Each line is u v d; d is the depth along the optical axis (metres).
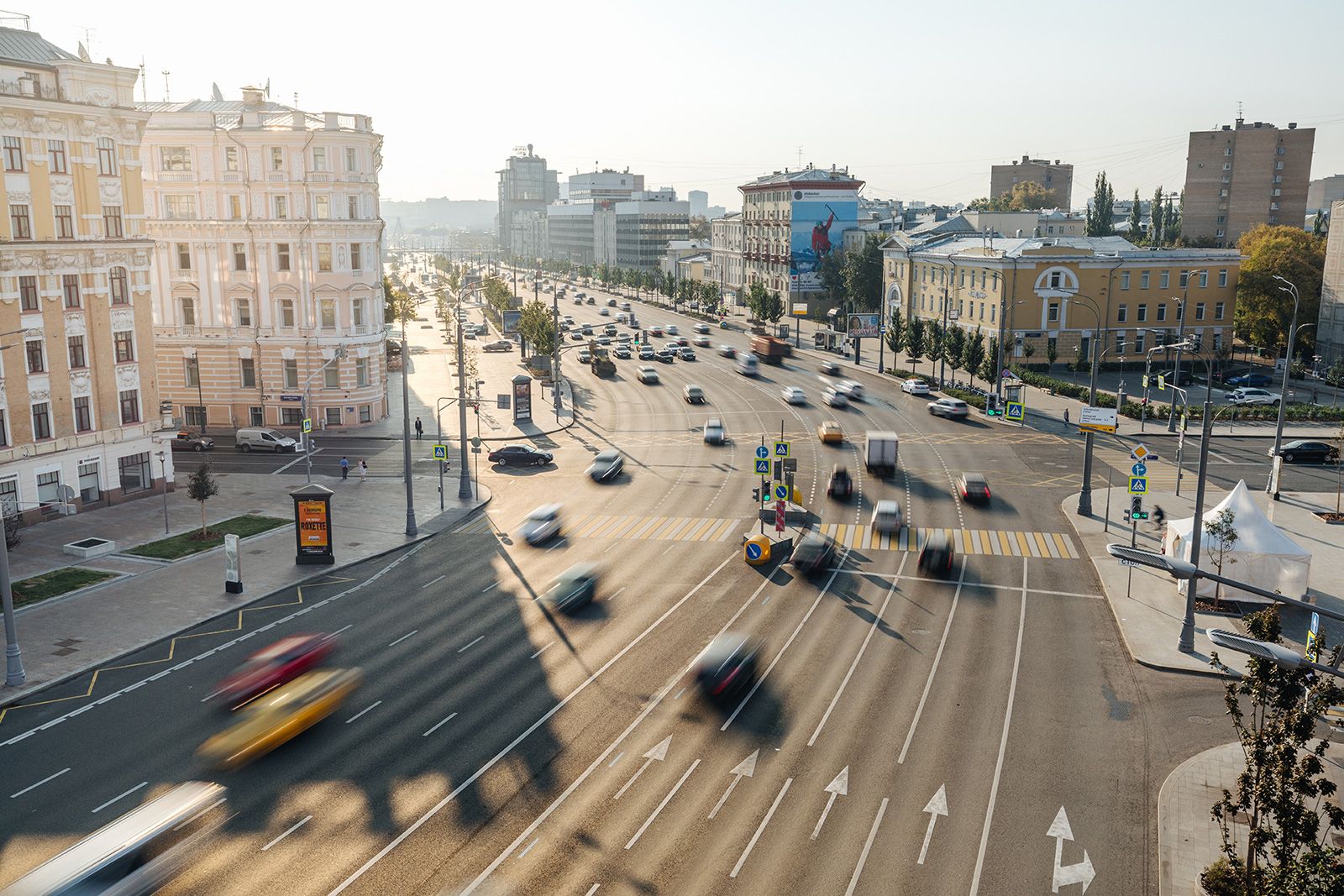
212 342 84.69
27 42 58.97
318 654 36.97
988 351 102.56
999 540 53.34
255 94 86.81
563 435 83.31
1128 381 106.62
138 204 61.88
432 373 118.50
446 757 30.14
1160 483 65.88
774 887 23.94
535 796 27.89
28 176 54.69
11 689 35.53
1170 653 38.25
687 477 68.19
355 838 25.89
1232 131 176.00
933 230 153.50
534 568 49.06
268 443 77.94
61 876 22.58
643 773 29.17
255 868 24.55
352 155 82.69
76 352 58.50
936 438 80.44
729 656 35.44
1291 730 22.73
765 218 183.88
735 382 109.69
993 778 29.11
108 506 60.88
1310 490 64.19
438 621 41.88
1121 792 28.56
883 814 27.17
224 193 82.06
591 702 33.84
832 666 36.94
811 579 46.88
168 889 23.67
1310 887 20.06
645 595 44.69
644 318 183.88
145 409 63.03
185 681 36.34
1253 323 118.50
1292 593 43.66
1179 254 115.19
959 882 24.31
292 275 83.06
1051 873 24.73
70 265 57.31
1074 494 62.91
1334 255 111.94
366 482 68.06
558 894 23.56
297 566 49.69
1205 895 23.73
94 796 28.16
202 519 58.03
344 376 85.06
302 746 30.94
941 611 42.78
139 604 44.31
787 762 29.88
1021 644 39.31
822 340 137.75
